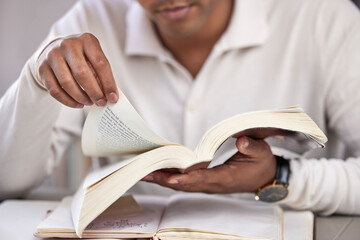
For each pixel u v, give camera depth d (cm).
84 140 69
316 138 61
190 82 113
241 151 65
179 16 92
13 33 197
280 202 77
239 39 110
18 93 79
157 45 113
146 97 117
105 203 60
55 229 63
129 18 119
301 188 76
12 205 83
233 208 74
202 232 63
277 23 115
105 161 121
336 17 110
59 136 109
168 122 116
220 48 109
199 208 73
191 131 112
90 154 73
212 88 112
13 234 67
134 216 70
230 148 73
